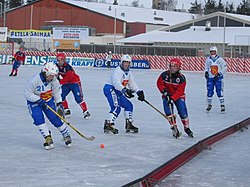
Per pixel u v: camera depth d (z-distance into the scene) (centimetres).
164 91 875
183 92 884
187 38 4666
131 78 889
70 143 768
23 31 4747
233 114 1250
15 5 9362
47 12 6325
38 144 790
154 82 2352
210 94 1284
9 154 711
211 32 4828
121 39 5212
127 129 922
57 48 4675
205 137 894
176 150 768
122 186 511
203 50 4538
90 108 1291
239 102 1544
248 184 584
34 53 4053
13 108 1255
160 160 695
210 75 1280
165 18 6800
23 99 1466
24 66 3694
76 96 1090
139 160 691
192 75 3189
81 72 3130
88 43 5341
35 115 745
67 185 553
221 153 770
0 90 1739
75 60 3956
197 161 709
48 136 751
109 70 3459
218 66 1271
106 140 840
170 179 600
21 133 891
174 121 880
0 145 775
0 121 1030
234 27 5012
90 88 1908
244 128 1049
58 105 758
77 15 6191
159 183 578
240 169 662
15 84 2020
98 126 996
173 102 898
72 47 4641
